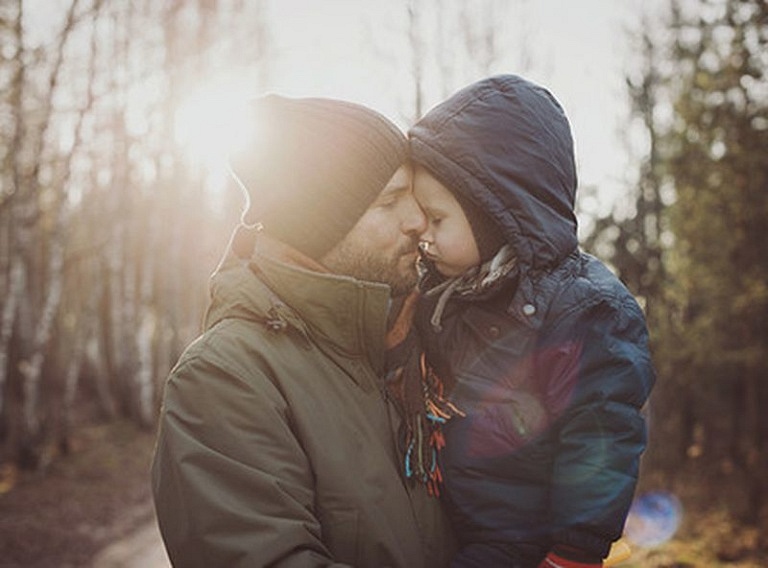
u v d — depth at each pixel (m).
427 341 1.82
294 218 1.62
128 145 17.98
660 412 16.69
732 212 11.80
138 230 23.86
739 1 10.97
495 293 1.75
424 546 1.66
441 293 1.84
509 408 1.72
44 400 19.06
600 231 16.36
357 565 1.52
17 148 13.36
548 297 1.71
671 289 13.75
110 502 11.88
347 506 1.52
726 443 16.89
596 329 1.69
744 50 11.11
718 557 10.12
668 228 13.09
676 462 16.34
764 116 11.36
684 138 12.23
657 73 17.38
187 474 1.46
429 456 1.68
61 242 14.07
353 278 1.62
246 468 1.45
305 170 1.61
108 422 19.08
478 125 1.73
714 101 11.64
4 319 13.74
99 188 20.34
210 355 1.53
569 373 1.69
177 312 22.50
